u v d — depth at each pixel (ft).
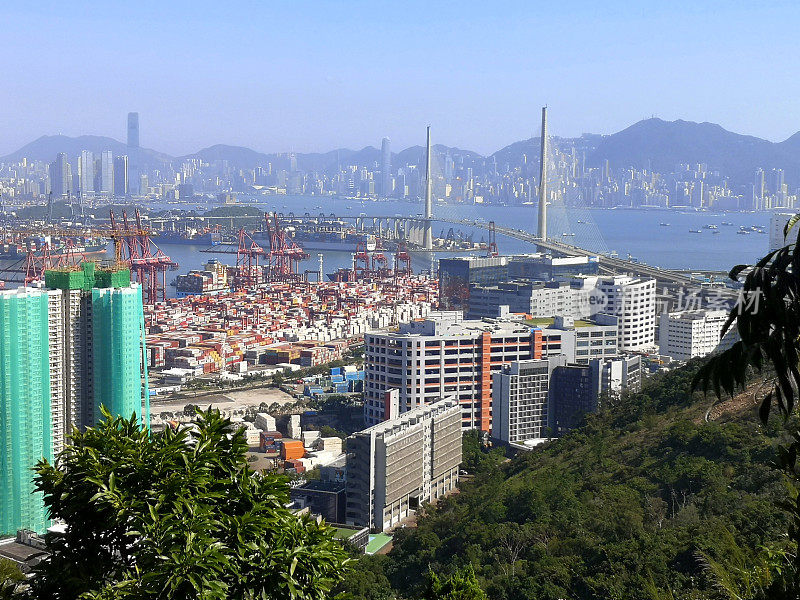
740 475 533.96
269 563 151.74
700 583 366.22
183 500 149.69
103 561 156.15
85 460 155.43
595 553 480.23
